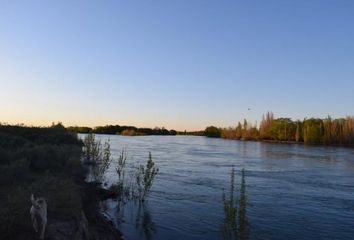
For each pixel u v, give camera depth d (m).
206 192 28.88
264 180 36.97
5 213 12.29
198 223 20.25
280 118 152.88
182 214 21.92
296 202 26.52
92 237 14.51
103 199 23.95
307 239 18.47
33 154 27.39
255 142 140.00
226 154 72.44
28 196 14.60
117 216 20.64
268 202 26.25
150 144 105.62
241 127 173.50
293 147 106.44
